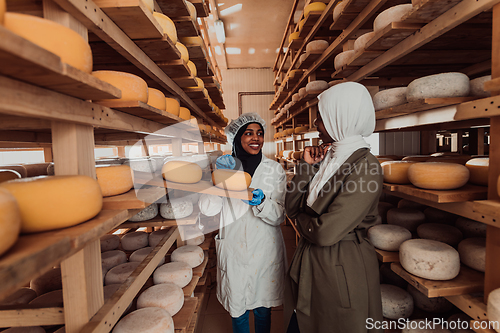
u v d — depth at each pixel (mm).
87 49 462
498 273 754
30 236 357
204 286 1623
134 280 776
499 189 689
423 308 1190
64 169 527
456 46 1311
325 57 2055
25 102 333
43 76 321
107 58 1021
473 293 873
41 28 376
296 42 2688
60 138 522
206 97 1920
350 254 874
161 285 1087
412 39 1037
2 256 268
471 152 2129
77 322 564
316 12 2023
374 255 926
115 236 1519
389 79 1859
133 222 1107
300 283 931
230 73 6852
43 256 295
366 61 1369
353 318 838
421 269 934
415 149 2535
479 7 728
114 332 815
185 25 1373
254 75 6875
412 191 966
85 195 429
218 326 1609
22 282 259
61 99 417
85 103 494
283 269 1268
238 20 4414
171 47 896
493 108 688
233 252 1175
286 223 3441
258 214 1118
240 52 5816
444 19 866
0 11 342
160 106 872
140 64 908
